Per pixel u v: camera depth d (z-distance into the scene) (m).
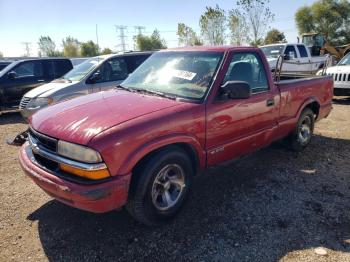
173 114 3.15
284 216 3.48
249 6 24.83
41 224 3.39
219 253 2.91
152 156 3.02
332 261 2.79
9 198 3.96
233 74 3.83
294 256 2.85
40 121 3.25
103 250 2.97
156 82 3.92
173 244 3.04
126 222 3.39
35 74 10.00
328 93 5.80
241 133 3.93
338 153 5.41
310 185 4.21
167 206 3.26
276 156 5.23
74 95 7.43
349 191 4.05
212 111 3.48
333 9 52.03
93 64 7.97
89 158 2.68
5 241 3.12
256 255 2.88
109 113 3.09
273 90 4.38
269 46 14.81
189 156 3.50
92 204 2.70
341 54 21.83
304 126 5.36
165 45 51.19
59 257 2.89
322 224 3.32
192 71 3.80
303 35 24.39
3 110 9.54
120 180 2.76
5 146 6.26
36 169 3.02
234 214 3.53
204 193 4.00
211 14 25.95
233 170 4.69
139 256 2.89
